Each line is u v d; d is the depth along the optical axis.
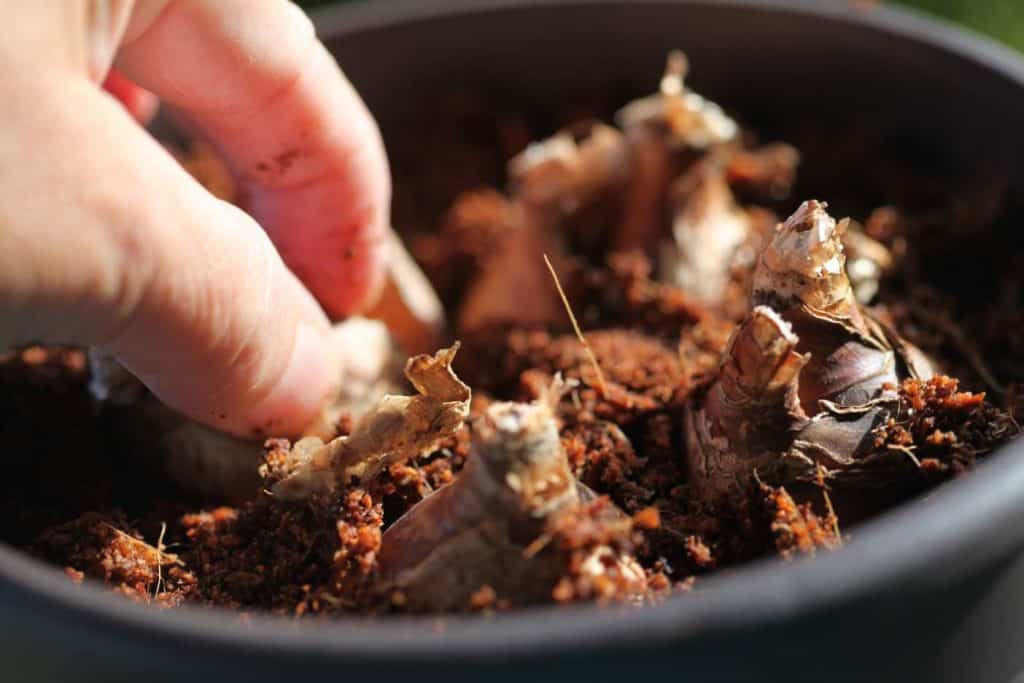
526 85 0.27
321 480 0.16
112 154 0.14
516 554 0.14
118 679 0.12
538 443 0.14
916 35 0.23
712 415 0.16
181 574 0.17
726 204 0.23
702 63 0.26
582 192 0.23
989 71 0.22
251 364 0.16
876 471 0.16
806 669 0.12
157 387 0.16
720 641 0.12
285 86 0.18
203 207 0.15
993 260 0.22
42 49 0.14
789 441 0.16
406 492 0.17
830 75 0.25
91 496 0.18
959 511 0.13
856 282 0.21
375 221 0.20
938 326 0.21
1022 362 0.20
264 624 0.13
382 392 0.19
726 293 0.22
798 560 0.13
